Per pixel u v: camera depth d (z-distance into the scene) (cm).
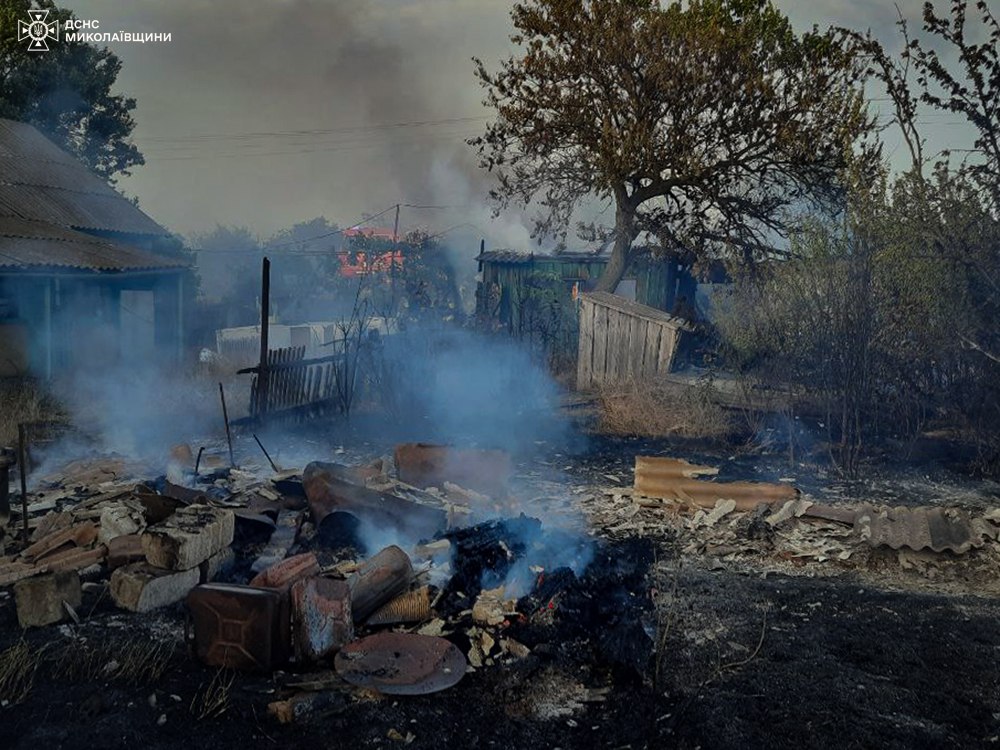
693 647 465
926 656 457
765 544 641
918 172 832
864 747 367
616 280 1839
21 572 540
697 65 1586
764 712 396
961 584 573
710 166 1683
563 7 1611
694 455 959
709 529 680
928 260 868
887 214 873
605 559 574
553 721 390
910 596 545
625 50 1603
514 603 490
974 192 841
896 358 936
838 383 926
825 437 998
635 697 410
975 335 880
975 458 916
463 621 484
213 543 550
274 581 470
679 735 376
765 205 1778
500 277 2300
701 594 544
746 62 1562
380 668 423
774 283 1063
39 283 1587
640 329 1434
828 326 936
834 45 1529
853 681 427
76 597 498
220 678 422
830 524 676
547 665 439
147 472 812
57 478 786
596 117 1712
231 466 822
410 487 703
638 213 1898
